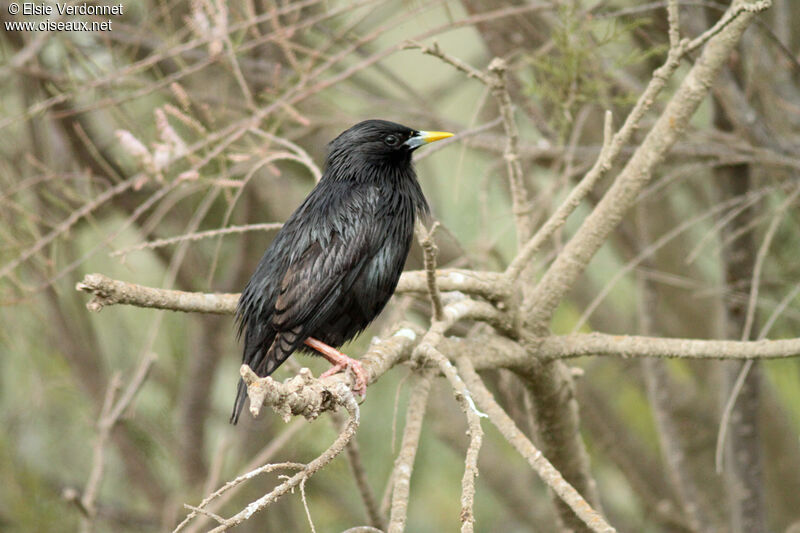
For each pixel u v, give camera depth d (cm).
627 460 1612
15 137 1309
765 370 1614
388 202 888
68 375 1631
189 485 1591
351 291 858
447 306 775
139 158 924
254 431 1609
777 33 1252
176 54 1051
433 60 1731
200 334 1616
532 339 816
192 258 1516
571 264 816
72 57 1200
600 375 1798
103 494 1806
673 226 1652
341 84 1415
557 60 1064
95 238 1571
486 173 1116
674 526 1584
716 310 1650
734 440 1176
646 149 811
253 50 1334
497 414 670
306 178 1569
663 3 1016
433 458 1862
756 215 1139
